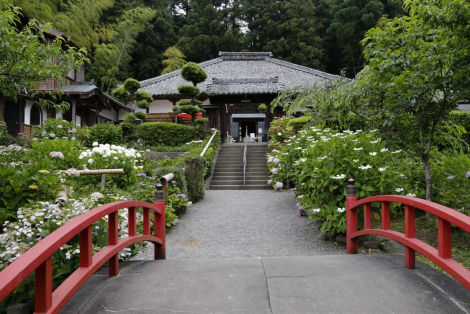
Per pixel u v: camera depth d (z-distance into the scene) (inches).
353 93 256.4
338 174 184.7
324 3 1504.7
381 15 1186.6
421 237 188.1
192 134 563.8
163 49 1402.6
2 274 50.5
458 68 170.2
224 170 459.2
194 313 78.4
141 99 619.2
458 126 239.5
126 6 1264.8
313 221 235.8
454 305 80.7
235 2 1509.6
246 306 81.9
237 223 239.3
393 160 227.1
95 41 995.3
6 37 134.8
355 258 120.6
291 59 1293.1
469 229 70.4
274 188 377.1
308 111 354.6
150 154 490.6
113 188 238.5
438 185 220.7
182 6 1689.2
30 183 140.4
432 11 165.6
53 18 808.3
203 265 114.7
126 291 90.2
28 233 102.7
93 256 87.5
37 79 163.9
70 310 79.0
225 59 954.7
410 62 182.9
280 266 111.9
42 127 419.5
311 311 79.0
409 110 196.7
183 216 261.6
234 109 651.5
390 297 85.3
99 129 489.7
